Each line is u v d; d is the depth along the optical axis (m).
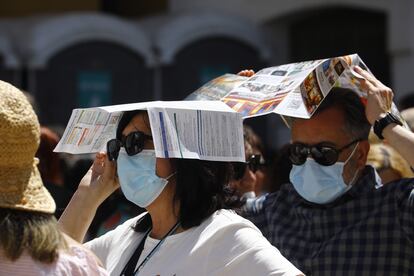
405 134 8.25
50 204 6.29
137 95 22.38
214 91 8.58
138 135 7.53
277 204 9.02
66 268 6.22
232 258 7.10
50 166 12.25
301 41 25.59
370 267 8.29
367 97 8.41
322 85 8.00
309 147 8.64
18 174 6.17
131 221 8.17
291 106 7.65
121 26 21.98
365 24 25.09
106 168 8.00
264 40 24.48
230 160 7.24
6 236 6.05
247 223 7.29
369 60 25.08
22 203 6.14
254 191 11.19
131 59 22.30
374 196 8.48
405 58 23.17
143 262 7.44
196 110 7.17
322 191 8.57
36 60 21.08
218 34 23.31
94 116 7.81
